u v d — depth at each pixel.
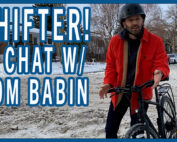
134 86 2.85
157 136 2.98
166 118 3.46
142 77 3.08
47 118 5.55
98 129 4.95
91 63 26.16
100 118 5.50
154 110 6.39
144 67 3.06
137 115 2.92
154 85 2.83
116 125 3.26
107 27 36.44
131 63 3.08
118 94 3.14
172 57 29.19
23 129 5.00
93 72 16.42
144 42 3.01
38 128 5.06
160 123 3.19
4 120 5.48
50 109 6.42
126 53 3.07
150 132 2.87
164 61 3.00
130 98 3.12
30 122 5.34
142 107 2.83
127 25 2.96
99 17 36.28
